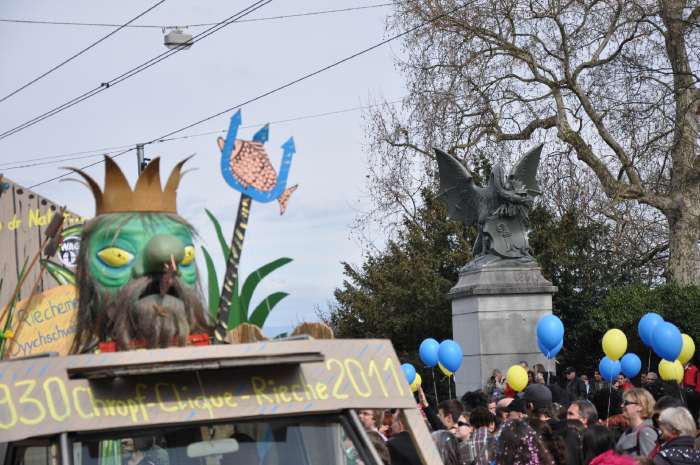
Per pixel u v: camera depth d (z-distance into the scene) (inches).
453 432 362.6
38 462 166.6
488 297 959.0
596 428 318.3
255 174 185.9
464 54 1138.7
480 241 1003.9
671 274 1144.2
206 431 165.9
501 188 965.2
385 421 371.9
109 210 198.1
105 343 187.6
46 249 246.8
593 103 1117.7
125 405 160.4
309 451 170.7
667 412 278.8
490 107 1144.2
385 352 179.2
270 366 171.0
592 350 1195.9
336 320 1380.4
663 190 1198.9
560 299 1205.1
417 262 1290.6
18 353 246.1
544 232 1218.6
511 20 1117.1
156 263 190.5
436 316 1280.8
